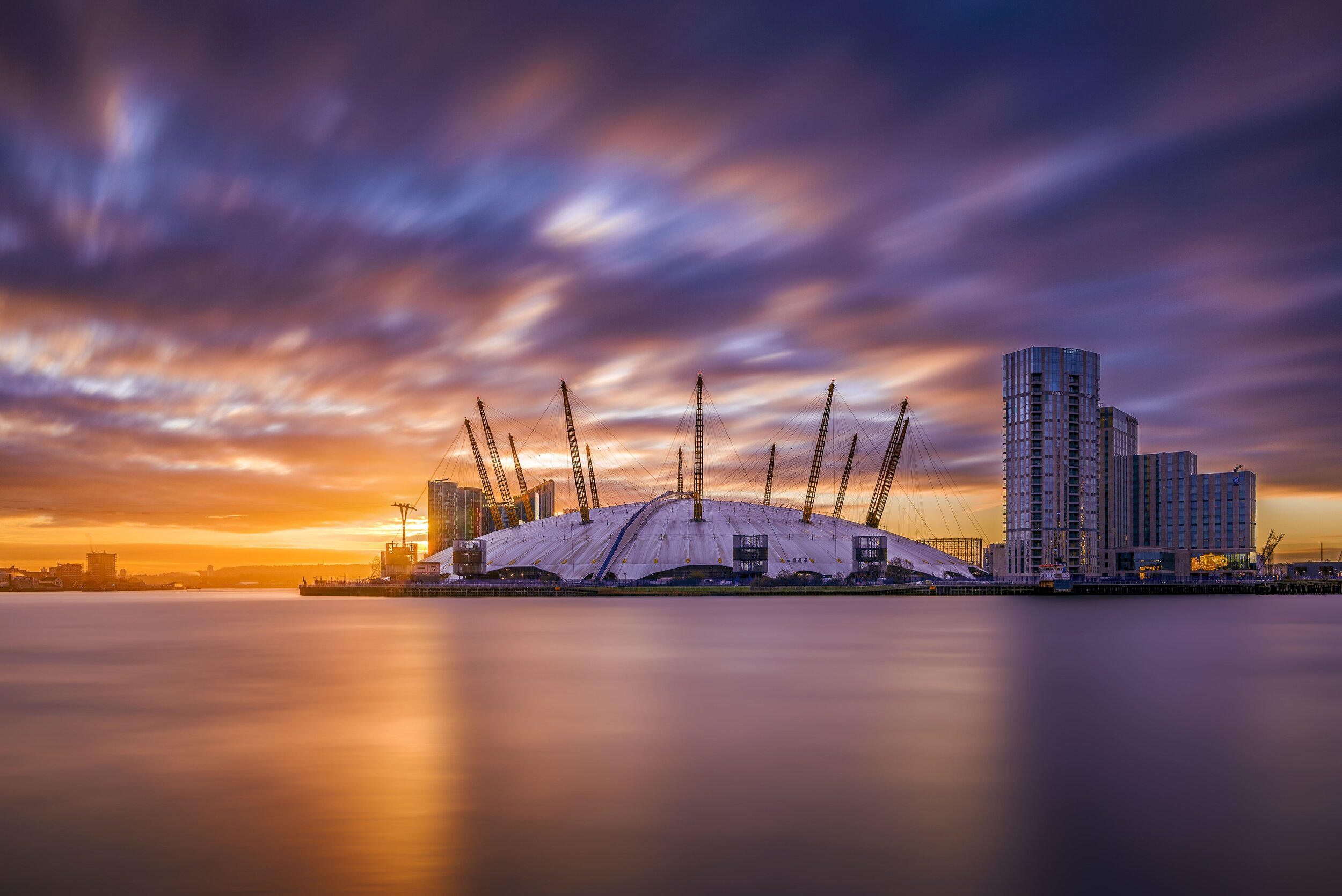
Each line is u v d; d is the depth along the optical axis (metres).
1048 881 25.50
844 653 92.81
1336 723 49.78
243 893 24.78
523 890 24.89
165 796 34.38
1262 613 195.12
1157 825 30.41
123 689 66.06
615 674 73.50
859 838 29.11
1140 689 64.25
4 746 44.03
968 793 34.28
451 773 37.84
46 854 27.89
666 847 28.23
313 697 61.03
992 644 105.12
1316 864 26.80
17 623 179.00
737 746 43.03
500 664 83.06
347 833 29.67
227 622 174.62
